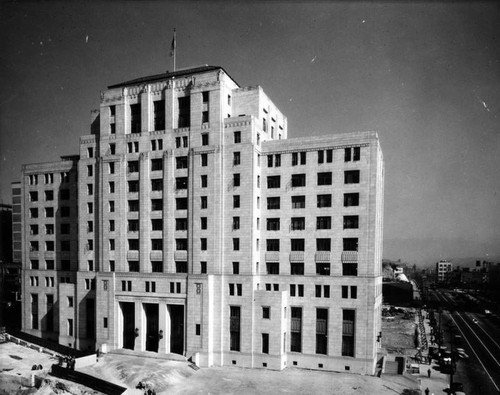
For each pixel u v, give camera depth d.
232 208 69.12
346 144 66.31
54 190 89.44
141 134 76.25
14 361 68.50
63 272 86.44
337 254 65.81
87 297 78.69
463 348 84.19
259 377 60.91
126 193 76.38
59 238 88.25
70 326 81.06
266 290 68.75
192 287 68.31
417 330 101.38
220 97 70.31
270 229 71.06
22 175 92.69
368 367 62.50
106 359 68.44
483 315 131.38
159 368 63.00
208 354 66.69
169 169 72.75
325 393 54.09
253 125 69.12
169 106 74.62
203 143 71.69
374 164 64.44
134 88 78.00
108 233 77.12
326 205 67.50
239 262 68.25
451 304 158.75
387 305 152.88
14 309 109.75
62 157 96.00
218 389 55.88
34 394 54.94
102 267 77.06
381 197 78.50
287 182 69.94
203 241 70.19
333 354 64.56
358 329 63.34
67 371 60.16
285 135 92.44
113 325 74.06
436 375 64.69
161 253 72.94
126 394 53.44
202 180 70.94
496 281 186.12
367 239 64.06
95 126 86.62
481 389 58.34
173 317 73.25
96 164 80.00
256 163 70.31
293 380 59.50
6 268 120.56
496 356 78.06
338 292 64.81
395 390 55.50
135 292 72.81
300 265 68.81
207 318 67.25
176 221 72.62
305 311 66.69
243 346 66.38
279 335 64.62
